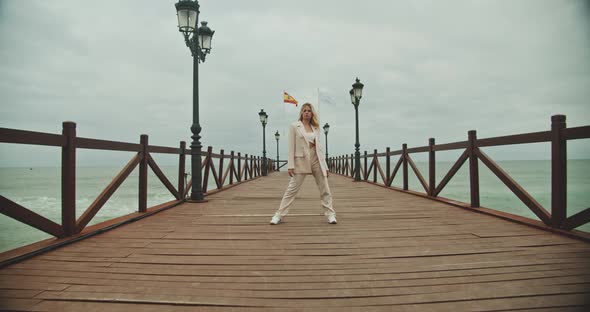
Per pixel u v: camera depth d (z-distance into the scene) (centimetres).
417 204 569
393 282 210
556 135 334
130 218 410
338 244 302
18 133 246
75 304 180
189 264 246
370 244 301
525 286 202
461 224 389
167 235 339
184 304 181
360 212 483
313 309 174
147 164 478
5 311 171
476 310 172
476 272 226
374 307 176
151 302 183
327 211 406
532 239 311
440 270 231
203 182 743
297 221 416
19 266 239
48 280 213
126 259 258
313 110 403
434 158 637
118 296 190
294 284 208
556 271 227
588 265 238
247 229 369
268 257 263
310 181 1212
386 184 927
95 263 248
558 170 333
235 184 1045
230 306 179
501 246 288
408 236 330
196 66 629
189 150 667
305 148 396
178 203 580
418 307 176
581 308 173
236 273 227
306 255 269
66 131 308
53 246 281
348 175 1708
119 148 396
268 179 1467
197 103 629
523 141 379
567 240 305
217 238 327
